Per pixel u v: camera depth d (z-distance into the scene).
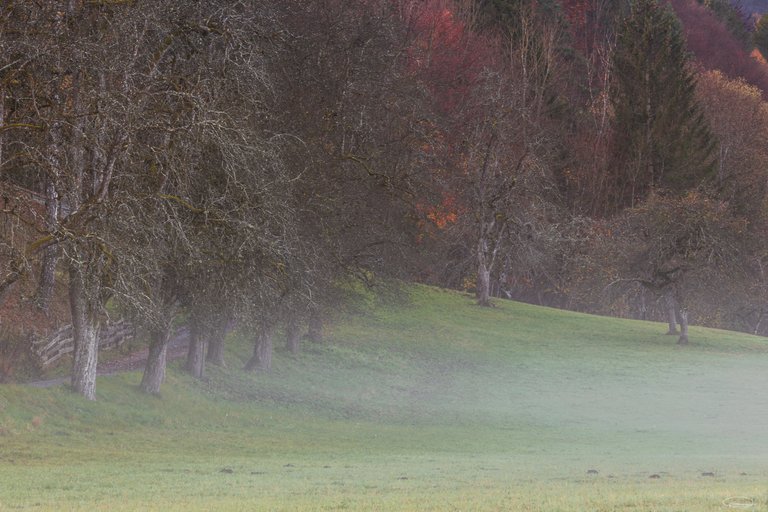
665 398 122.06
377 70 109.88
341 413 106.31
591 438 90.31
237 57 73.38
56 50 59.69
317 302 98.50
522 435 93.31
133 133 62.06
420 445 81.56
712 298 175.62
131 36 64.56
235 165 69.00
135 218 63.38
